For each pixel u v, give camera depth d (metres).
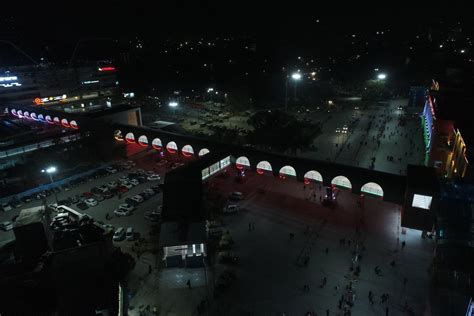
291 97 146.38
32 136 94.62
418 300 41.66
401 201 55.75
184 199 55.47
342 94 157.75
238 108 131.12
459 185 55.03
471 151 58.69
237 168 72.12
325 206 62.91
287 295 43.06
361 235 54.50
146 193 67.69
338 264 48.25
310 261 48.97
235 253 51.00
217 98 151.62
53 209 61.97
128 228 56.25
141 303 42.66
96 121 88.44
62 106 136.75
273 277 46.12
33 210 49.69
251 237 54.72
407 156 86.38
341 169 60.88
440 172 74.44
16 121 112.00
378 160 84.31
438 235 49.22
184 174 61.03
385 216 59.59
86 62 160.62
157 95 165.25
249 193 68.31
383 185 56.88
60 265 35.66
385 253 50.19
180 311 41.38
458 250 45.84
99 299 35.69
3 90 119.81
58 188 72.00
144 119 126.38
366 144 95.06
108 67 154.25
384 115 122.31
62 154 80.25
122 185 71.31
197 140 76.56
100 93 151.38
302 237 54.47
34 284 40.34
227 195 67.44
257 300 42.44
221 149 72.50
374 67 197.12
